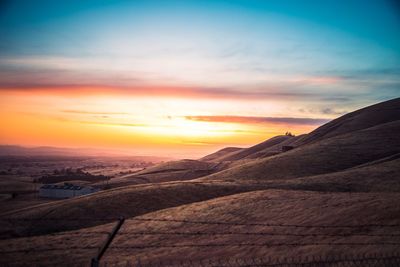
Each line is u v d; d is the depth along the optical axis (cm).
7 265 4228
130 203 7981
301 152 14325
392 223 3831
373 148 14012
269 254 3575
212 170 19912
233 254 3797
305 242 3766
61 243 5228
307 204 5547
